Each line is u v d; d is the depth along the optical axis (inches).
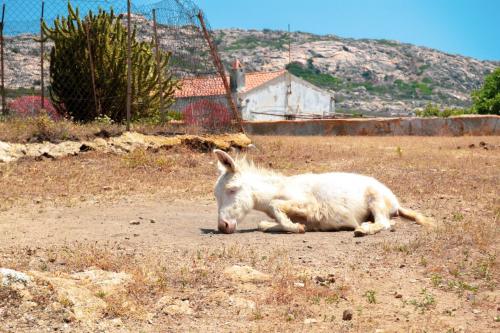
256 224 266.1
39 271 196.1
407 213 252.8
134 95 501.0
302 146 500.4
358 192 246.8
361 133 692.1
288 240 233.3
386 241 227.1
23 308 162.7
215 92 507.8
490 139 591.5
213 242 231.6
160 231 248.5
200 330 156.3
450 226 240.8
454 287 185.0
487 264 201.8
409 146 516.4
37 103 497.7
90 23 491.8
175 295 179.2
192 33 492.1
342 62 4313.5
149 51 515.8
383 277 196.5
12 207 292.4
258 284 190.2
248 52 4503.0
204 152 446.3
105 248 222.7
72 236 240.7
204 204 307.0
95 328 157.4
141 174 366.6
